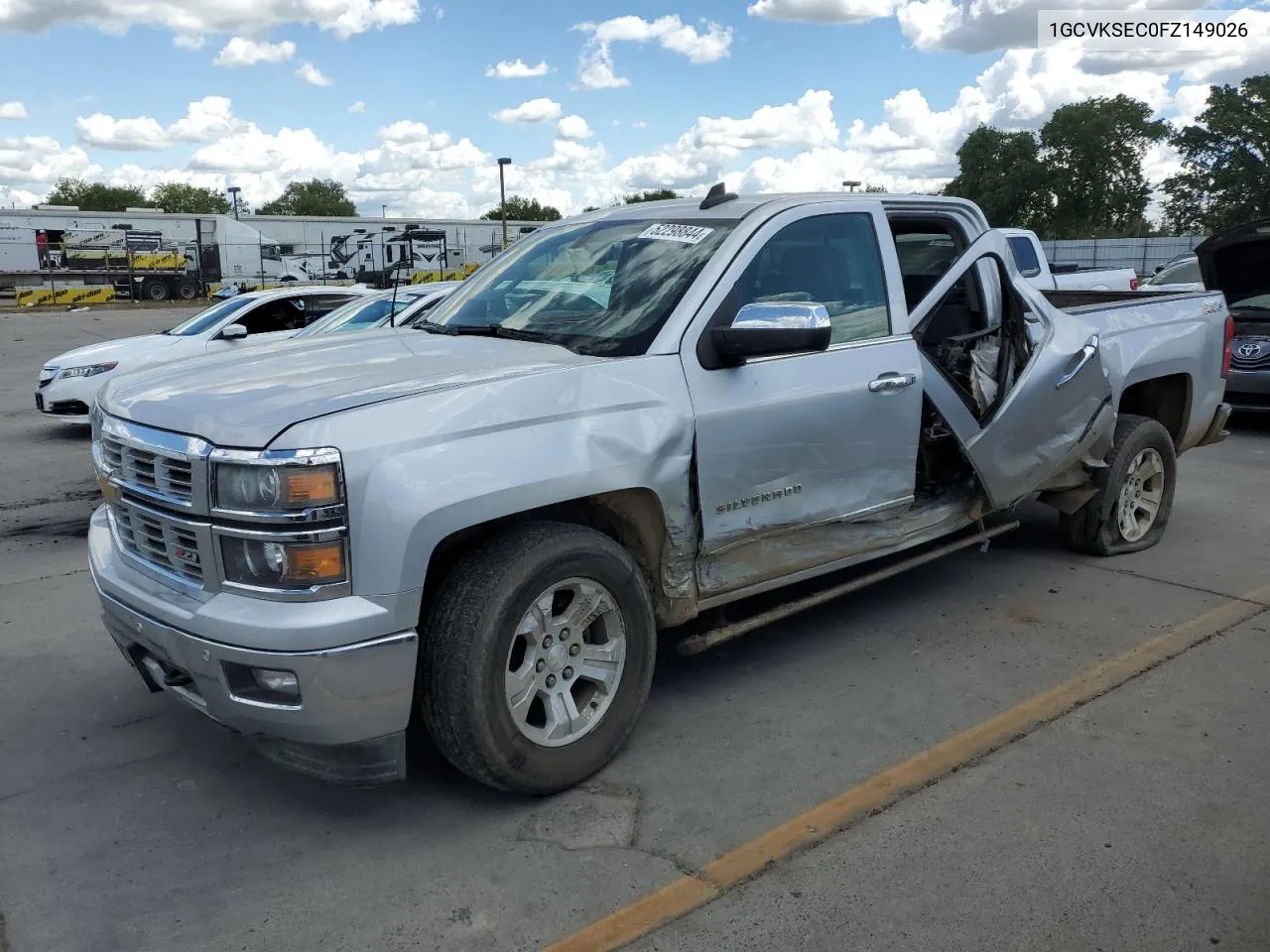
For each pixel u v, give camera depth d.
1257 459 8.75
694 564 3.70
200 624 2.90
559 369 3.29
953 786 3.37
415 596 2.91
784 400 3.80
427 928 2.71
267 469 2.78
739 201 4.22
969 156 59.97
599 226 4.46
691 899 2.80
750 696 4.11
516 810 3.29
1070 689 4.11
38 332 28.27
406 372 3.29
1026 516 6.82
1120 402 5.91
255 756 3.71
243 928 2.73
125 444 3.22
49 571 6.09
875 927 2.67
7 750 3.78
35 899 2.87
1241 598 5.14
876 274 4.32
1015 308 4.76
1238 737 3.68
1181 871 2.88
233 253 45.62
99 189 110.94
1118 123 55.69
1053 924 2.67
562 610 3.37
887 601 5.18
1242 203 49.88
